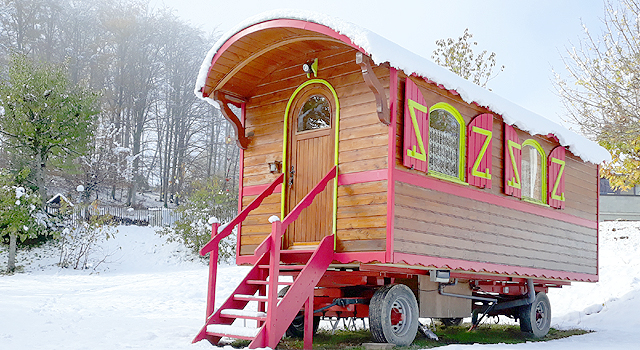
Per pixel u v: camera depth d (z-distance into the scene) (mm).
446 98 7809
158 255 24188
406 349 6781
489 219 8398
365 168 6887
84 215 27266
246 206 7930
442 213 7391
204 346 6148
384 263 6480
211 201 26031
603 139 15609
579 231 11055
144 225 29703
